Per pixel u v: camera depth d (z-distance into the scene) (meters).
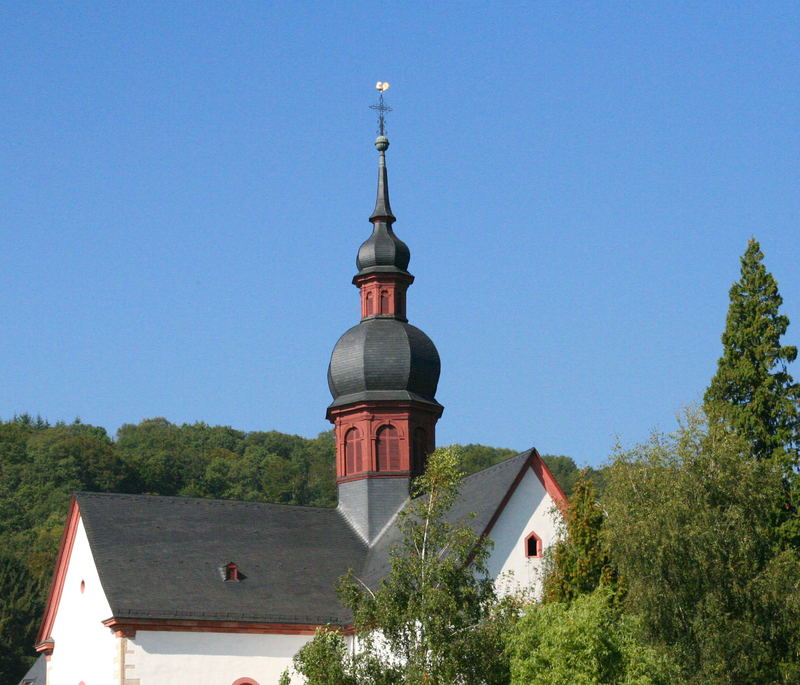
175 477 171.75
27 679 105.38
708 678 49.66
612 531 52.56
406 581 48.31
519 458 65.06
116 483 168.62
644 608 51.31
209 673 63.03
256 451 179.38
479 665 47.34
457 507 66.56
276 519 73.81
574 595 55.62
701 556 51.06
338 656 47.75
